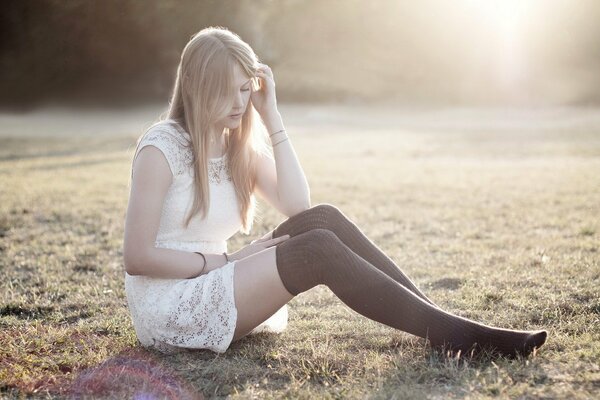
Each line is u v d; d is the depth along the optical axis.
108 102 39.94
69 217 7.28
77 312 4.02
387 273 3.15
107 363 3.09
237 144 3.27
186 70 3.05
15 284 4.72
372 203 8.18
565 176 10.27
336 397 2.67
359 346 3.31
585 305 3.79
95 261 5.32
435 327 2.89
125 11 38.66
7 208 7.79
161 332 3.07
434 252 5.58
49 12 38.97
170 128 3.05
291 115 31.86
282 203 3.43
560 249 5.38
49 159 14.47
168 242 3.12
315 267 2.89
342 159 14.05
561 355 3.00
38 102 39.75
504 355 2.91
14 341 3.41
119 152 15.88
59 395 2.80
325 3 44.38
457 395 2.64
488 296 4.09
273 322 3.47
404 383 2.76
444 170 11.75
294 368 3.01
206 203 3.08
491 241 5.83
